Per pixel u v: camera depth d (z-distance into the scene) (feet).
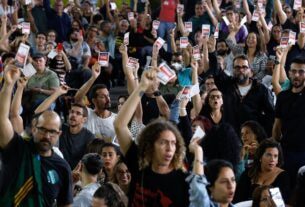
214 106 46.34
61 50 62.85
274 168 37.04
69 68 63.36
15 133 28.22
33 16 78.89
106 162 36.32
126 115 27.14
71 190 29.30
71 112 43.27
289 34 53.26
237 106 47.29
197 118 44.42
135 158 26.78
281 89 49.67
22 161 28.14
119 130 27.09
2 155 28.02
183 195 25.84
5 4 75.92
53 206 28.66
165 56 73.10
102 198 28.02
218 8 77.41
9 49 65.31
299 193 31.76
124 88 73.67
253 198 31.58
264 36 68.95
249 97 47.24
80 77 63.16
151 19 82.69
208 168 27.50
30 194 28.17
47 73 55.83
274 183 36.73
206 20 78.38
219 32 74.18
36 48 70.18
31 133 29.91
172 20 78.23
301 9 72.43
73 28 75.97
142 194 26.05
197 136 27.27
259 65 60.90
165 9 78.23
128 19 77.87
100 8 87.76
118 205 28.17
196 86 39.22
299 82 42.80
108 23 77.05
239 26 67.15
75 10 82.48
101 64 51.78
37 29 79.00
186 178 25.75
